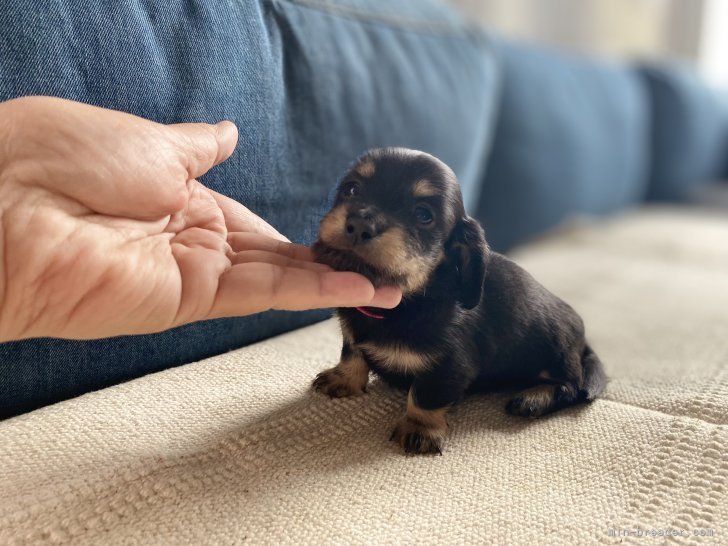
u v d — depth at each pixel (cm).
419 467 24
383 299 24
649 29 109
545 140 66
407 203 26
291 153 34
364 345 27
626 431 27
